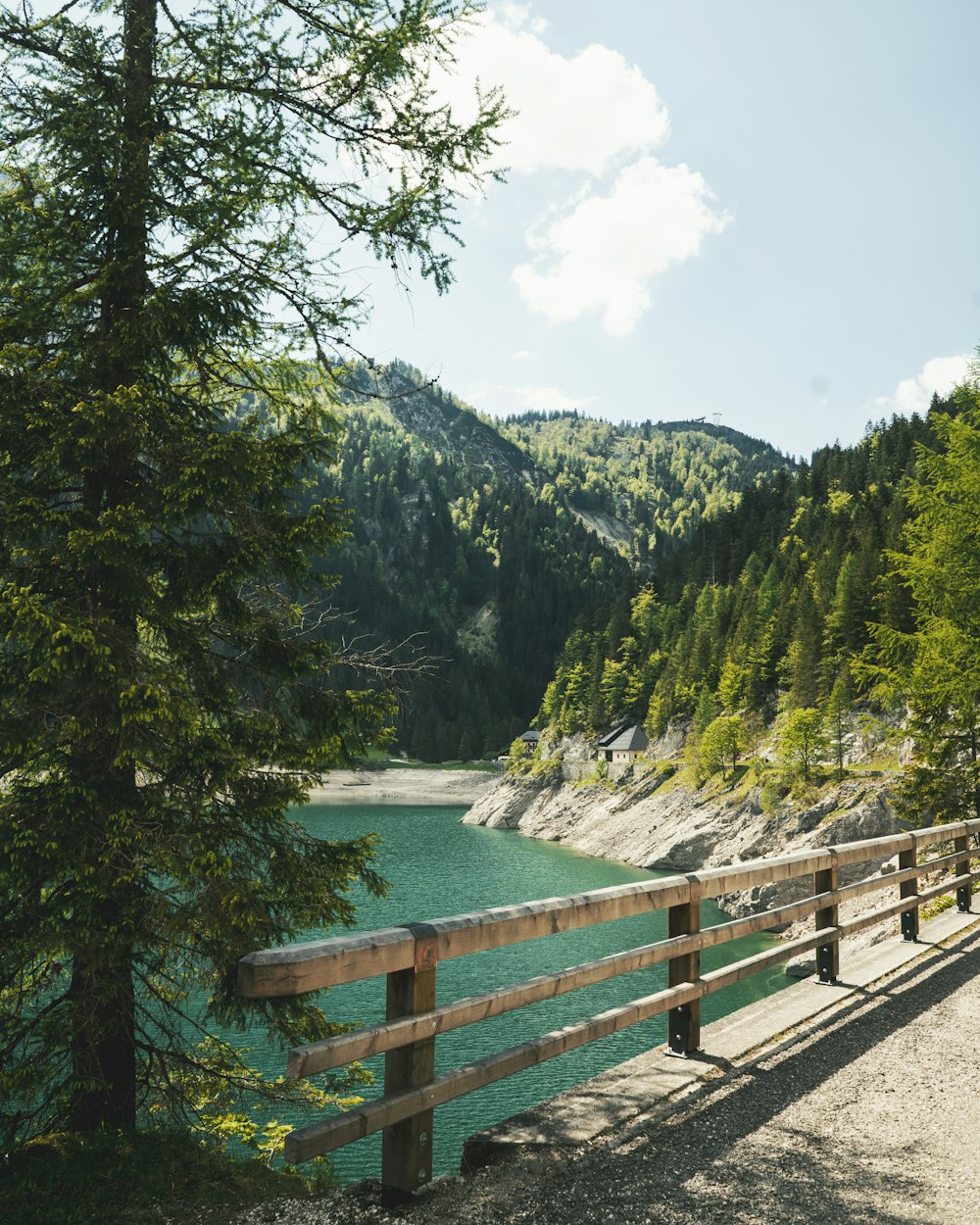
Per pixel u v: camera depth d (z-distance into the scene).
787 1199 3.55
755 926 5.93
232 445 6.37
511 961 45.41
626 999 39.56
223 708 6.95
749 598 121.50
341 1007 31.78
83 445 5.93
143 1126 6.57
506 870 77.25
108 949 5.61
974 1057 5.36
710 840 75.94
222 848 6.27
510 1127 4.16
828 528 124.81
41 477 6.38
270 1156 6.56
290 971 3.04
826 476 173.75
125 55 6.48
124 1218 3.71
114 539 5.96
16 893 5.78
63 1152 4.82
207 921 5.59
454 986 40.38
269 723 6.87
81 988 5.77
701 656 118.88
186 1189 4.10
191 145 6.75
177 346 6.95
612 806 102.06
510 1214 3.37
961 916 9.93
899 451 150.00
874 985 7.04
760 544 160.62
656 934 51.81
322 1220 3.38
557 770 128.62
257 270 7.02
